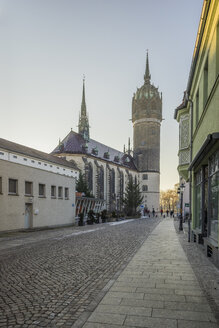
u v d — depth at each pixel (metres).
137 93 101.81
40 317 4.74
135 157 100.44
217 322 4.46
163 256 10.50
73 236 18.47
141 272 7.91
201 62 12.61
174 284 6.65
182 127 18.67
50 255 11.01
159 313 4.83
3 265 9.16
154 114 98.94
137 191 69.56
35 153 27.00
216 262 8.63
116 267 8.66
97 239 16.61
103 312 4.89
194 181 15.27
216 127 8.64
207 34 10.52
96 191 72.44
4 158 20.75
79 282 6.96
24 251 12.15
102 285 6.66
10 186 21.64
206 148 9.73
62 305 5.31
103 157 83.25
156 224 32.97
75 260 9.88
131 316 4.71
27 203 23.64
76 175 33.59
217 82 8.34
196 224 15.04
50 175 27.33
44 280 7.18
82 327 4.29
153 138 98.75
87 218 35.31
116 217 44.75
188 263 9.15
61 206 29.36
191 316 4.70
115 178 83.56
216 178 9.42
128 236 18.33
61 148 69.88
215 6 9.01
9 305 5.35
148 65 103.25
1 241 15.88
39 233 20.84
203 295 5.81
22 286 6.65
